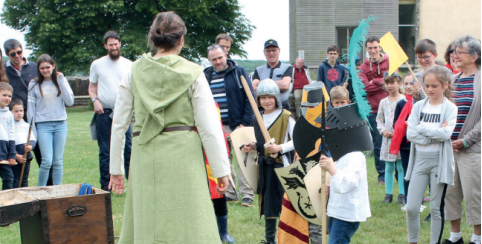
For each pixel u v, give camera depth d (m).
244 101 5.03
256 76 6.44
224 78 5.00
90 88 5.78
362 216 2.91
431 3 19.42
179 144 2.61
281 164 3.67
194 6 25.52
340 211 2.92
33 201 3.09
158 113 2.59
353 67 3.02
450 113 3.48
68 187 3.76
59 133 5.58
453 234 3.91
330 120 2.99
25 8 25.81
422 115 3.65
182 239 2.56
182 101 2.63
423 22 19.48
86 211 3.30
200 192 2.62
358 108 2.98
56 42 25.38
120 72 5.73
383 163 6.41
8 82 5.47
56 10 25.00
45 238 3.15
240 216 4.81
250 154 3.77
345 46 19.14
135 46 24.27
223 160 2.69
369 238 4.10
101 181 5.79
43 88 5.47
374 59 6.71
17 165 5.52
